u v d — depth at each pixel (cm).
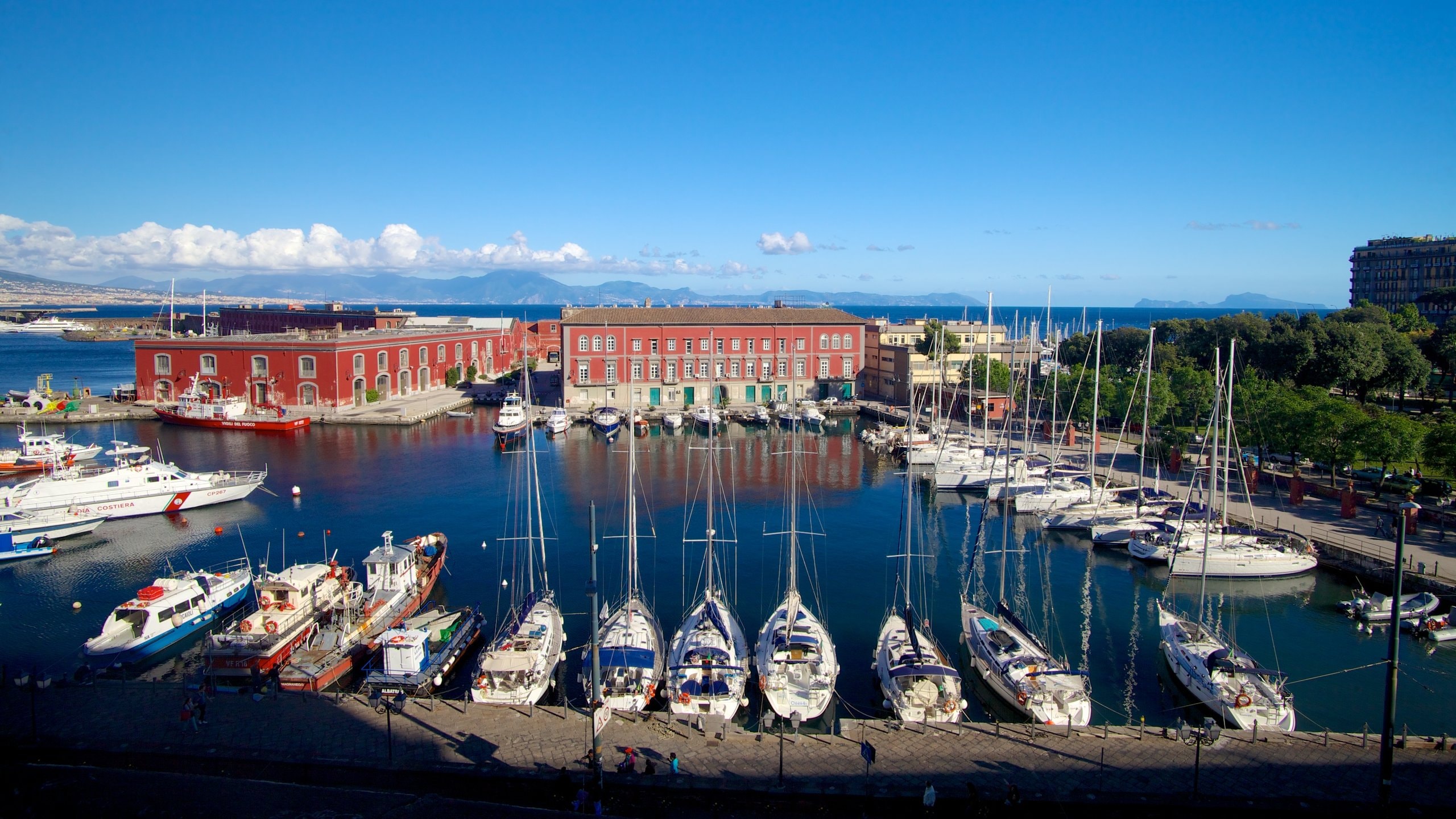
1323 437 6094
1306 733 2859
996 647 3522
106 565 4966
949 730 2820
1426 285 19388
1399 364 9694
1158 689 3478
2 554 4962
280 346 10831
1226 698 3105
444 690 3350
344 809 2277
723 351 11931
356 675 3481
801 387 12250
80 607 4262
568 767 2533
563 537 5519
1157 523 5584
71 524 5506
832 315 12594
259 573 4819
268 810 2259
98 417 10325
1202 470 7150
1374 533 5225
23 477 7406
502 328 16525
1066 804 2364
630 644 3369
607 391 11694
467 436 9562
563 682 3419
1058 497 6241
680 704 2981
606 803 2355
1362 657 3791
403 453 8462
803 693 3123
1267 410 6788
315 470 7600
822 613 4244
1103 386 8944
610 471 7650
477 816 2241
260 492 6750
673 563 5003
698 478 7412
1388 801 2234
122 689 3067
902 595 4516
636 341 11700
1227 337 11288
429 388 13375
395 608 3953
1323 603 4488
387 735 2727
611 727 2803
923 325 14138
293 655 3372
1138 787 2458
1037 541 5662
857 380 12356
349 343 11050
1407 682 3522
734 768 2541
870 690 3406
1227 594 4625
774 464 8100
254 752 2595
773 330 12038
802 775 2503
